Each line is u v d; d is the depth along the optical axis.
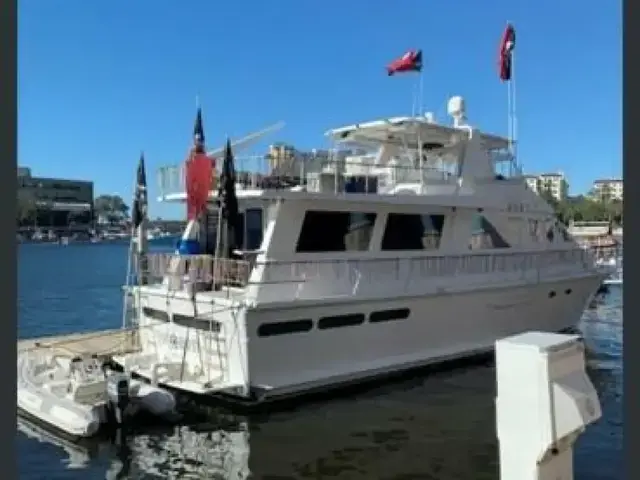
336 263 11.52
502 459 2.02
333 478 7.82
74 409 9.51
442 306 12.95
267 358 10.39
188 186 11.77
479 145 15.17
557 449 1.98
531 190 16.45
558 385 1.92
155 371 10.79
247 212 11.89
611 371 13.63
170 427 9.68
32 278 42.22
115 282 39.72
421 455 8.53
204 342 10.93
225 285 11.26
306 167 12.55
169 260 12.20
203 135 11.91
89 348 13.38
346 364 11.39
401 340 12.26
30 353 12.50
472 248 14.11
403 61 15.39
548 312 15.84
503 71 16.89
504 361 2.02
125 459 8.46
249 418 10.08
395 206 12.42
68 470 8.10
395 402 10.91
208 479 7.84
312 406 10.68
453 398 11.14
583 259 17.64
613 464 8.08
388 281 12.26
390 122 13.48
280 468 8.15
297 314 10.67
